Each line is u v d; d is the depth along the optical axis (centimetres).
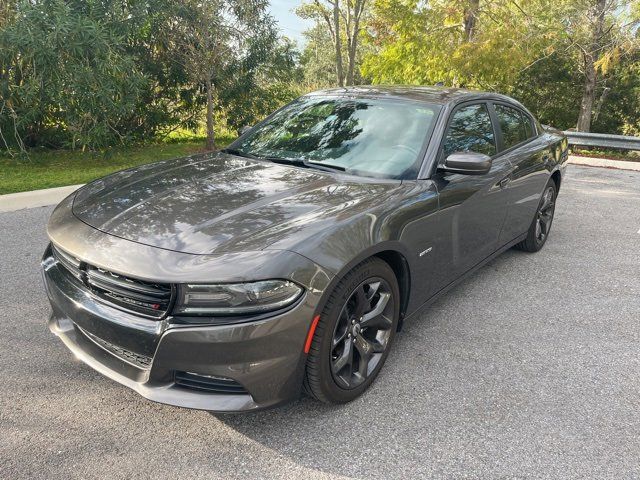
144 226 230
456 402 265
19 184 690
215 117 1313
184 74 1152
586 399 273
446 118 334
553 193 516
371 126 336
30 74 826
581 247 534
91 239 227
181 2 1076
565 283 433
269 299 206
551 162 478
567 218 651
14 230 504
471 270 372
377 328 276
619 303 398
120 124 1120
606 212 686
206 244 215
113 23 929
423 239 288
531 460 226
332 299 228
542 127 514
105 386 265
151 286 208
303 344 218
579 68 1830
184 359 206
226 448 226
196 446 226
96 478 205
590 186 870
